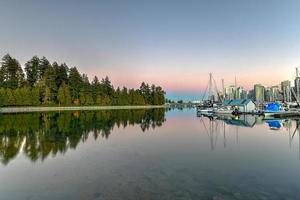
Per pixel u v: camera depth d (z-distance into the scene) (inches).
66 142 966.4
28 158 705.6
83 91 4788.4
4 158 705.0
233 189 460.8
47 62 4498.0
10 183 506.6
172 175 545.6
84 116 2479.1
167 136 1146.0
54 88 4227.4
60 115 2581.2
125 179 520.4
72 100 4601.4
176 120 2129.7
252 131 1336.1
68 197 435.2
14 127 1455.5
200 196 429.4
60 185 490.9
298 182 498.3
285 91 3727.9
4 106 3356.3
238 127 1544.0
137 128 1473.9
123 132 1280.8
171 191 452.8
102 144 928.3
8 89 3425.2
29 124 1625.2
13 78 3769.7
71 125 1599.4
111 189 465.4
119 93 5831.7
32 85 4136.3
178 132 1298.0
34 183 504.7
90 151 800.9
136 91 6333.7
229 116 2669.8
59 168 606.2
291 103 3107.8
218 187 471.2
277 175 544.7
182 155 745.6
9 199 432.5
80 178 529.7
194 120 2129.7
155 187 472.7
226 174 552.7
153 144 933.2
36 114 2711.6
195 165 629.9
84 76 5142.7
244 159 693.9
